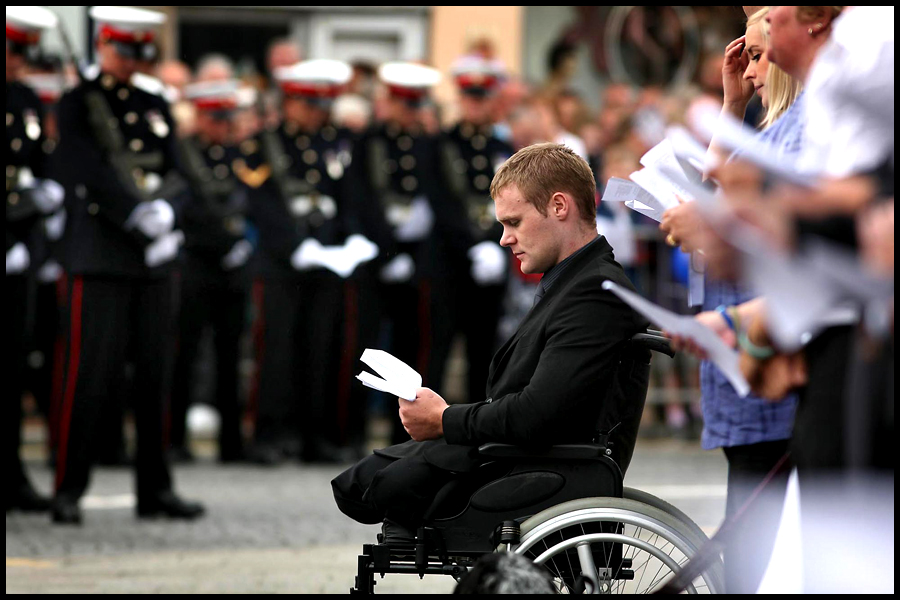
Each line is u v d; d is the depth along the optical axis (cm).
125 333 2817
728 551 1355
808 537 1081
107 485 3372
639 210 1391
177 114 4053
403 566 1373
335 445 3900
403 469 1401
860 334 1044
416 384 1427
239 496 3197
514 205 1446
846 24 1021
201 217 3741
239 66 5141
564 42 5331
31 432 4359
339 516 2909
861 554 1044
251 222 3847
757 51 1415
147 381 2834
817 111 1048
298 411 3919
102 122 2778
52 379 3581
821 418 1077
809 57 1112
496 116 3888
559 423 1353
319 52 5184
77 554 2433
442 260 3716
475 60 3775
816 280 875
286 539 2611
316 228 3819
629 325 1377
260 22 5156
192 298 3781
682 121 4228
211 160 3816
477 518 1368
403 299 3784
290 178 3825
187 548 2508
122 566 2314
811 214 909
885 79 980
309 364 3859
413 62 4475
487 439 1376
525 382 1402
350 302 3822
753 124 1667
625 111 4328
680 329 1070
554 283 1425
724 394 1544
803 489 1089
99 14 2822
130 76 2838
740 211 910
